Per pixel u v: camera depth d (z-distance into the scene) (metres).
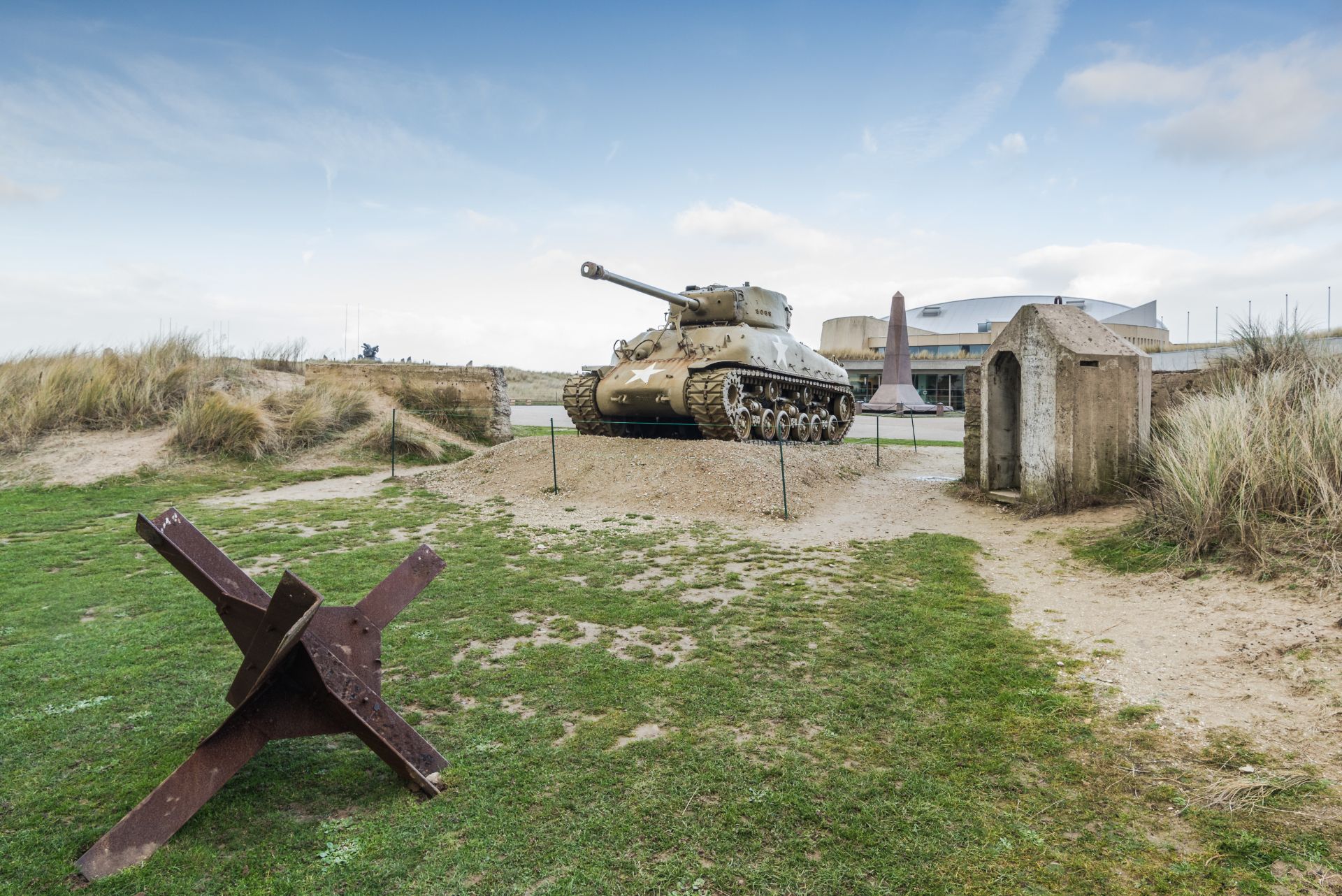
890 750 3.58
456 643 5.09
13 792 3.16
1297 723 3.65
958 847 2.83
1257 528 6.10
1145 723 3.81
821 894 2.58
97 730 3.72
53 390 14.65
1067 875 2.66
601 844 2.84
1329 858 2.68
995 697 4.18
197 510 10.34
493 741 3.68
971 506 10.46
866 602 6.05
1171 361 23.81
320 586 6.47
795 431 16.64
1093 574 6.71
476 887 2.61
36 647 4.87
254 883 2.62
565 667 4.66
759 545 8.20
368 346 22.80
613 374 15.31
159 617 5.53
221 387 16.61
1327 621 4.66
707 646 5.05
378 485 12.88
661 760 3.48
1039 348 9.38
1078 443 9.13
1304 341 9.77
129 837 2.74
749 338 14.83
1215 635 4.86
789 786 3.25
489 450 13.98
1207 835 2.87
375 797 3.17
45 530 8.80
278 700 3.12
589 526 9.30
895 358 35.00
